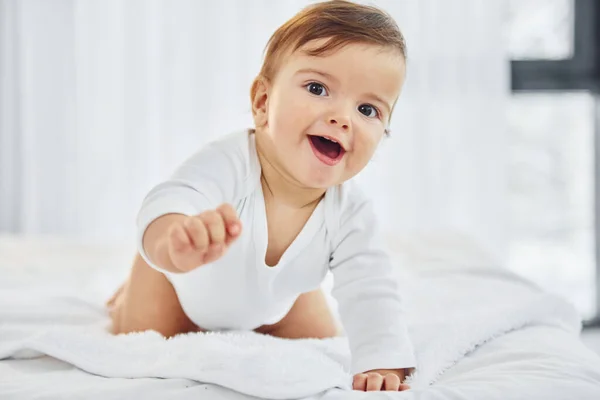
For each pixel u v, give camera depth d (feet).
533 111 9.84
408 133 9.27
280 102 3.34
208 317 3.96
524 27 9.80
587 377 3.18
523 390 2.95
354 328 3.60
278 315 4.07
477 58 9.28
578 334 4.24
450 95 9.29
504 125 9.32
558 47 9.79
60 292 4.81
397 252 6.27
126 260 6.17
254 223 3.64
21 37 8.68
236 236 2.57
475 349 3.69
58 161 8.84
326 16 3.36
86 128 8.87
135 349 3.36
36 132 8.77
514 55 9.81
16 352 3.50
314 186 3.37
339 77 3.27
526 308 4.03
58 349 3.39
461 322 3.86
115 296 4.52
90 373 3.25
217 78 8.99
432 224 9.31
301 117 3.26
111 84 8.89
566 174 9.87
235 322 4.00
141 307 3.96
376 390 3.22
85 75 8.83
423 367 3.45
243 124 9.02
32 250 6.30
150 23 8.91
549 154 9.86
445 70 9.27
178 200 3.22
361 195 3.91
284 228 3.71
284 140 3.32
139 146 8.92
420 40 9.20
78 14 8.78
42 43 8.75
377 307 3.60
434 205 9.32
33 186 8.77
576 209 9.88
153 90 8.96
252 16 8.98
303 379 2.91
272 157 3.58
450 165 9.30
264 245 3.67
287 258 3.73
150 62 8.93
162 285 3.93
